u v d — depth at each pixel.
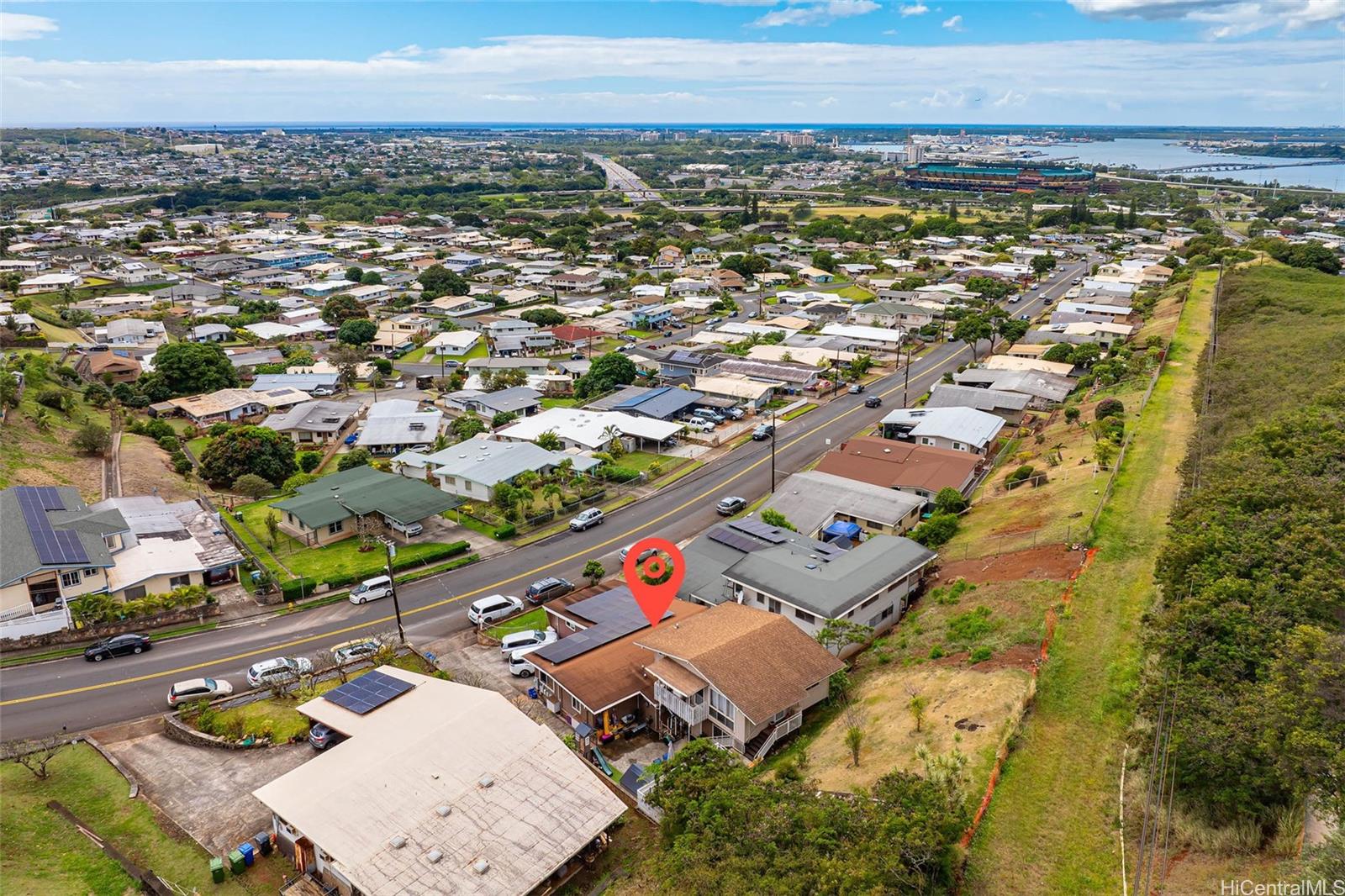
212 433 84.75
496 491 63.34
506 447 73.19
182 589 49.19
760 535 51.94
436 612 50.34
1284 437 44.09
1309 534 31.69
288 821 28.73
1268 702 23.72
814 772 31.55
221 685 41.66
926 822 23.16
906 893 22.62
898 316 127.88
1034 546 46.12
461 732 32.84
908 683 36.16
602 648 40.94
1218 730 23.89
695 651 36.38
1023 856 24.64
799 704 36.19
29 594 47.56
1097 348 97.81
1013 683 32.69
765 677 35.62
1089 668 33.72
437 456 72.56
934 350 116.62
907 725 32.31
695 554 50.78
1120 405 67.00
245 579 54.34
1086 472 55.56
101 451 74.94
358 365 113.88
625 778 34.28
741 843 25.14
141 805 33.69
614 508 65.50
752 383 93.50
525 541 59.91
